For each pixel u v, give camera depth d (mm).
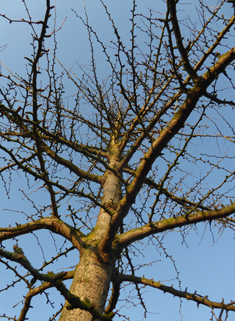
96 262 3119
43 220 3535
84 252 3262
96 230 3561
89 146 5020
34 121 3107
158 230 3258
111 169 3725
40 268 3617
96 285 2908
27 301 3156
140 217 3902
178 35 2332
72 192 3170
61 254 3586
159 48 3041
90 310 1827
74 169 4199
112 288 3779
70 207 3344
